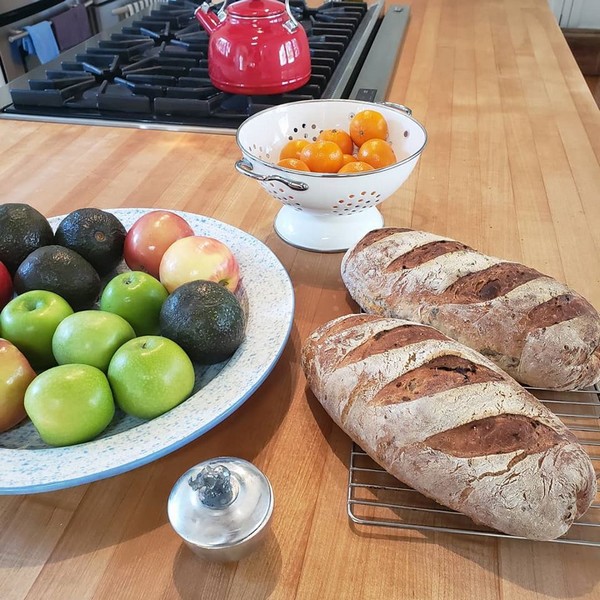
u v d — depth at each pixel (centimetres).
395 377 48
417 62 135
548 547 45
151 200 89
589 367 54
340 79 119
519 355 54
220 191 91
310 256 77
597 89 228
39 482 45
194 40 135
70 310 59
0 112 115
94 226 67
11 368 52
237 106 115
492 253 75
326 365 52
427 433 44
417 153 69
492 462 42
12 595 43
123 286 59
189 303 55
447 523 47
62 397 48
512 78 126
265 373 53
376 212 79
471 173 93
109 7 217
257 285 65
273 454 53
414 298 59
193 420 49
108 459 46
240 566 44
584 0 223
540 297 55
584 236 78
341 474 51
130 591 43
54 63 132
